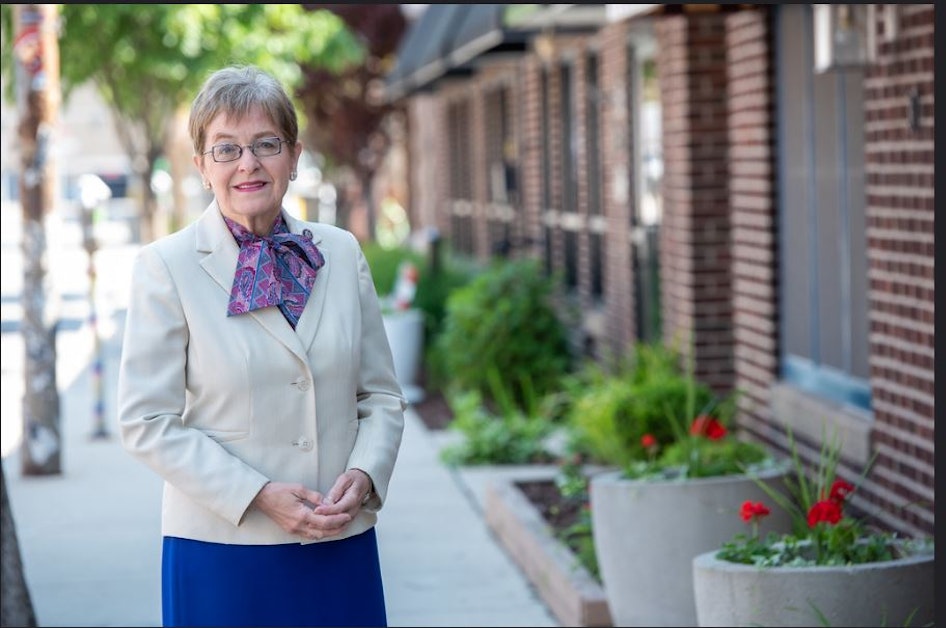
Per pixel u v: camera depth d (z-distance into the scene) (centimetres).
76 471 1266
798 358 998
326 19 2217
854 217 891
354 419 443
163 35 2039
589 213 1594
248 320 429
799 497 717
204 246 434
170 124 3105
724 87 1186
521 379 1521
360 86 3084
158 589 880
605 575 729
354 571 441
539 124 1823
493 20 1400
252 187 429
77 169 5322
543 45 1440
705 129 1188
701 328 1194
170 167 3584
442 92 2691
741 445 809
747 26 1047
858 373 893
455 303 1586
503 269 1587
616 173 1432
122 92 2611
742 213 1082
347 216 3297
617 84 1412
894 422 801
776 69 1015
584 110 1580
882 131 806
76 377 1894
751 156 1055
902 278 785
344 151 3156
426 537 998
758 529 683
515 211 2014
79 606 845
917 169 762
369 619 444
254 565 428
